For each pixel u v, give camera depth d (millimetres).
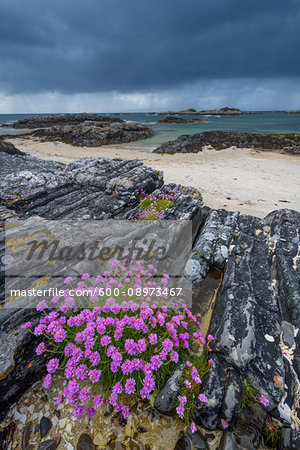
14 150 16328
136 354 2701
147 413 2658
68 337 2869
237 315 3557
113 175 8422
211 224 6355
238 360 2951
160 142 33312
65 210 6523
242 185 13148
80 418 2605
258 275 4668
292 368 2998
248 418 2646
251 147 26500
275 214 7078
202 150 25422
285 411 2613
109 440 2447
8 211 6230
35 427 2520
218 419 2619
